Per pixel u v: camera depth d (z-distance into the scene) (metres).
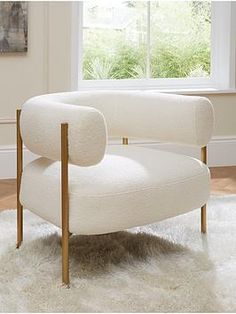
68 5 5.01
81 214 2.81
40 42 4.98
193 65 5.61
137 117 3.50
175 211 3.08
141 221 2.94
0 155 5.00
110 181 2.88
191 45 5.59
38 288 2.78
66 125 2.78
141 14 5.46
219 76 5.62
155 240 3.38
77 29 5.09
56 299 2.67
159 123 3.42
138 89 5.52
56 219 2.91
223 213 3.91
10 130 5.02
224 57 5.55
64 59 5.06
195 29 5.58
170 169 3.13
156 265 3.04
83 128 2.75
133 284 2.83
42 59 5.01
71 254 3.17
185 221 3.74
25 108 3.12
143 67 5.53
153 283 2.84
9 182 4.87
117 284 2.83
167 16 5.52
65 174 2.80
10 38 4.87
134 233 3.51
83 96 3.46
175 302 2.65
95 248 3.26
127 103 3.53
